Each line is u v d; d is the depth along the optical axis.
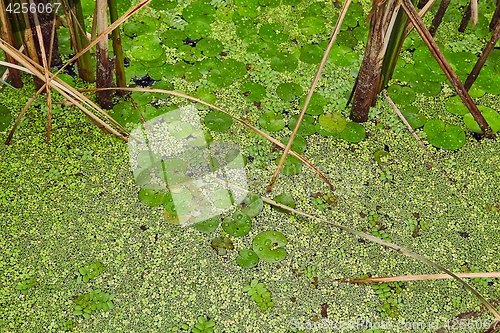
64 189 0.63
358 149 0.68
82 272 0.58
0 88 0.69
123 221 0.61
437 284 0.60
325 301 0.58
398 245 0.62
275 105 0.71
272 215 0.63
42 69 0.62
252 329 0.56
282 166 0.66
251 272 0.59
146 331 0.56
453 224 0.64
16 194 0.62
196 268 0.59
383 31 0.60
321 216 0.63
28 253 0.59
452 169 0.68
